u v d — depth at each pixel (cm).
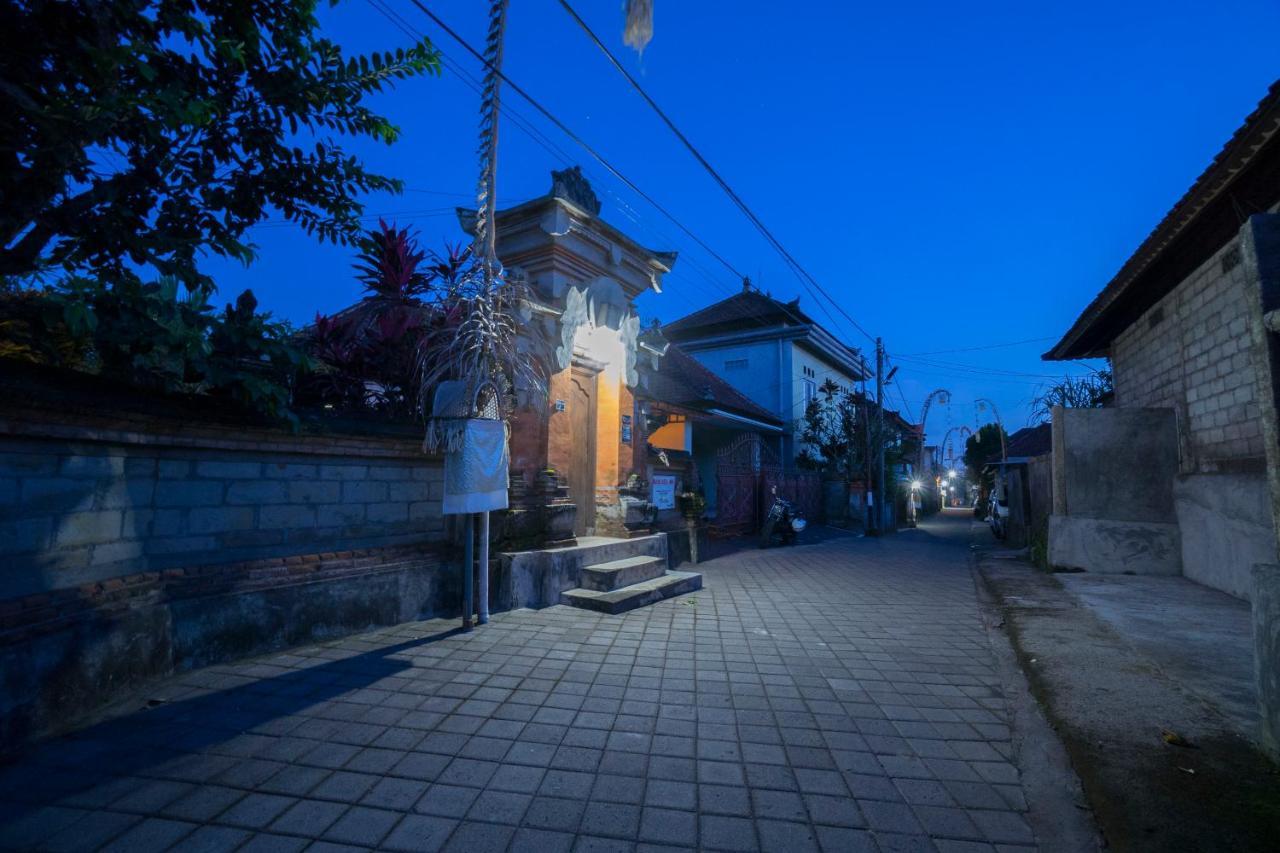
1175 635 554
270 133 412
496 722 362
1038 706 402
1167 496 934
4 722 304
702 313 2666
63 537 355
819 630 607
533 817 264
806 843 250
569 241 776
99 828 247
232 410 454
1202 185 632
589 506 865
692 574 838
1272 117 496
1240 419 750
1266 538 681
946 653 532
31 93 279
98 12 291
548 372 741
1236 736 334
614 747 334
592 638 550
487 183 609
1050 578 909
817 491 2222
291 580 498
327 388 599
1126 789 279
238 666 445
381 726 352
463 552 635
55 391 339
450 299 611
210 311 431
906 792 291
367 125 431
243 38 374
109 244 360
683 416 1619
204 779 288
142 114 329
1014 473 1599
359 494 567
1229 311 768
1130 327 1101
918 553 1433
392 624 571
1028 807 279
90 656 356
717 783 297
